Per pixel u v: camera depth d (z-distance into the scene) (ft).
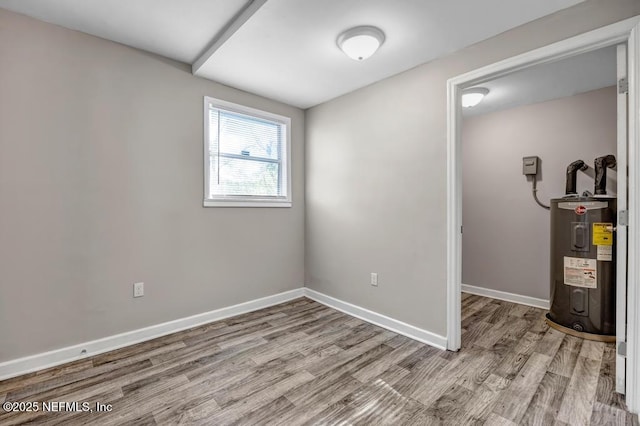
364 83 9.29
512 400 5.57
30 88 6.46
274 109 10.78
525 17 6.04
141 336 7.97
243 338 8.18
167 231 8.41
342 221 10.31
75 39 6.98
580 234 8.40
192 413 5.25
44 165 6.63
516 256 11.39
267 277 10.79
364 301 9.58
